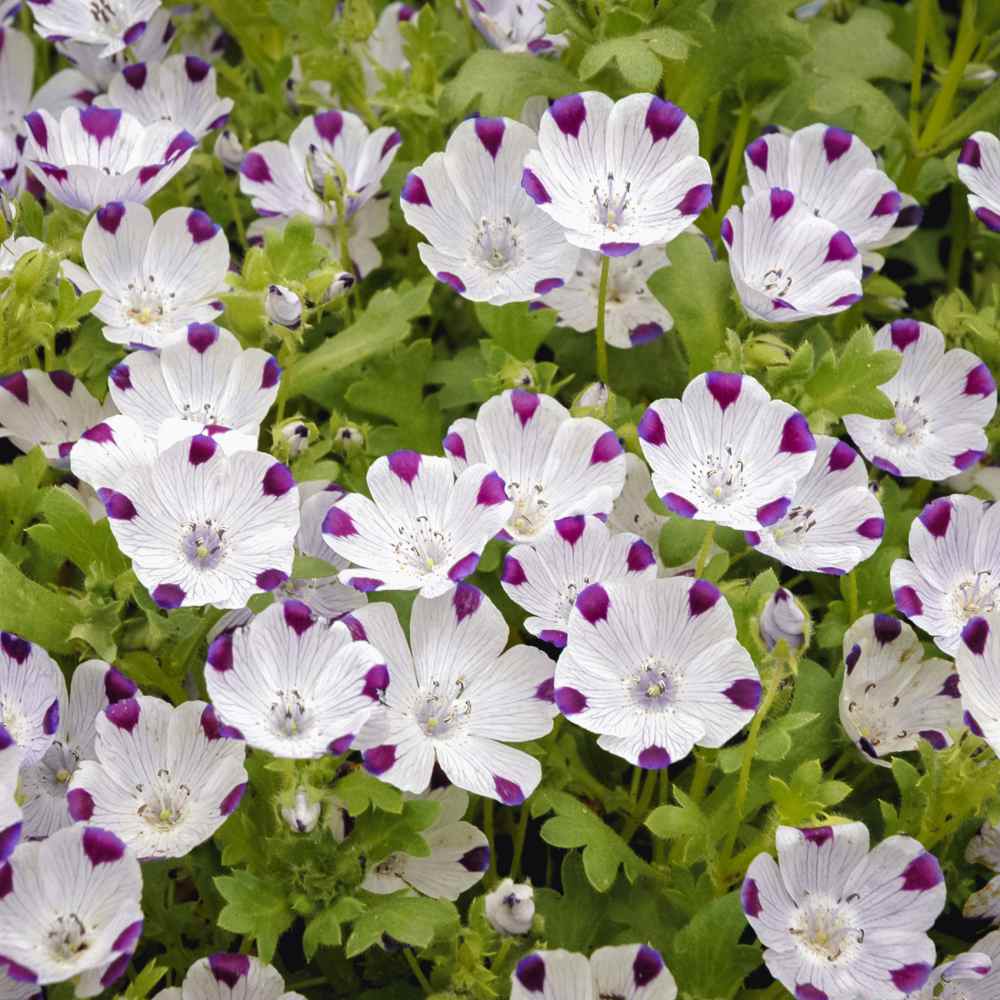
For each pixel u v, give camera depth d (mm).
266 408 525
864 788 530
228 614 506
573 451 513
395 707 484
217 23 682
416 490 496
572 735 526
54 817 491
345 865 478
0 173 575
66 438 546
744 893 464
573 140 529
